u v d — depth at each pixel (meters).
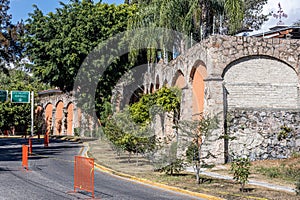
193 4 28.55
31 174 17.39
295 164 18.22
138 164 21.08
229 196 12.34
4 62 43.75
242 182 13.16
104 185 14.80
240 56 20.78
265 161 19.75
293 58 21.19
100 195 12.58
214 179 15.80
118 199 11.95
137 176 16.86
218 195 12.52
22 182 15.11
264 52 20.95
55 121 56.12
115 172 18.31
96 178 16.78
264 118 20.50
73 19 40.84
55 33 41.44
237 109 20.47
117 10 41.38
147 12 32.22
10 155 26.69
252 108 20.52
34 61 41.59
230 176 16.59
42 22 41.53
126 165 20.69
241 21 27.56
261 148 20.33
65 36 40.22
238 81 20.81
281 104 21.03
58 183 14.89
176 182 15.18
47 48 40.28
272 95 21.00
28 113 58.69
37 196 12.27
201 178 16.08
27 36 41.69
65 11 41.78
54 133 56.09
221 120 18.66
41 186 14.19
